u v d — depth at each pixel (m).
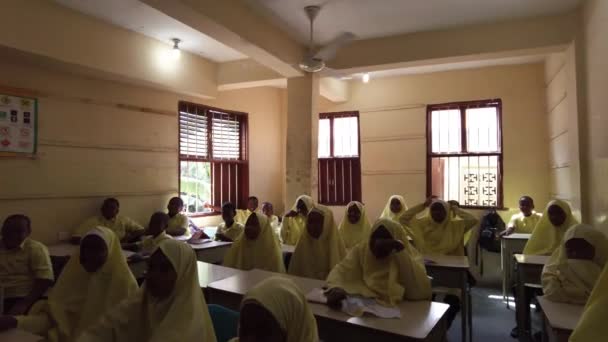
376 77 6.47
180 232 5.04
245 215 6.21
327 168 6.93
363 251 2.46
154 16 4.21
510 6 3.83
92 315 2.00
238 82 5.61
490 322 3.83
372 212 6.53
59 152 4.35
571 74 4.01
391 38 4.59
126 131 4.97
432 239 3.92
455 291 3.18
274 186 7.12
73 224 4.48
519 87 5.69
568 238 2.44
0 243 2.99
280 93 7.26
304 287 2.51
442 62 4.54
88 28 4.17
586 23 3.72
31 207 4.14
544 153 5.55
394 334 1.82
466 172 6.00
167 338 1.48
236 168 6.59
